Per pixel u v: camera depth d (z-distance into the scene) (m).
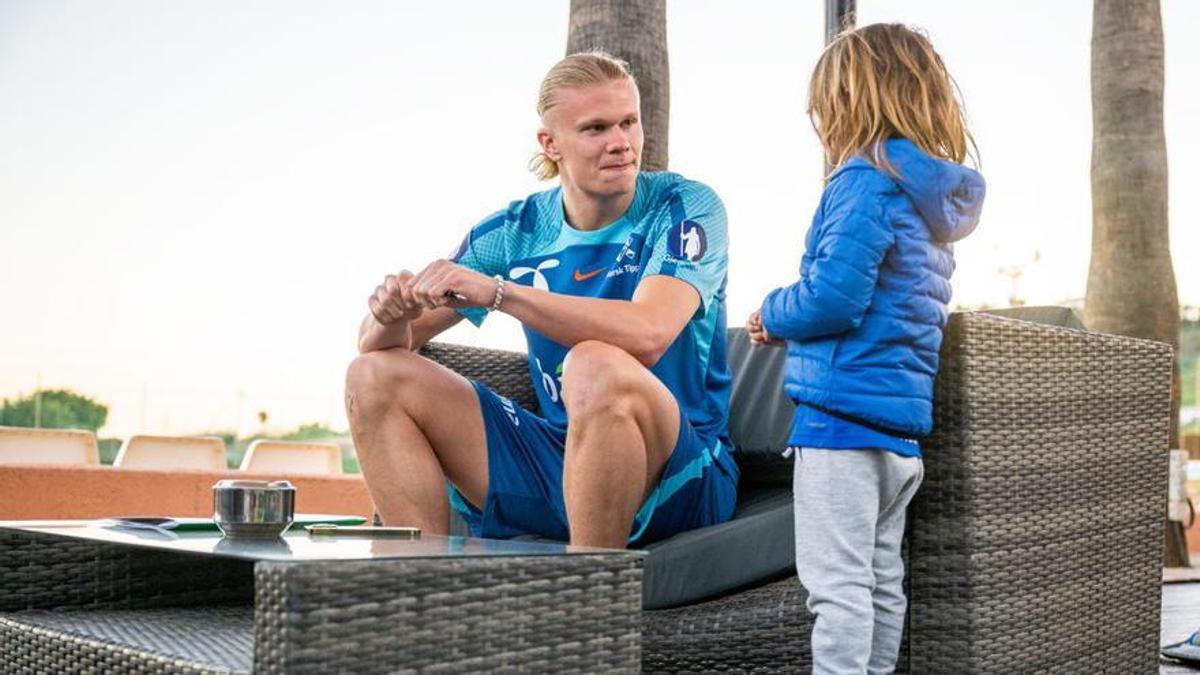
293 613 1.20
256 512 1.60
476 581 1.34
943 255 1.97
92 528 1.76
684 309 2.17
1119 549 2.20
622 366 1.90
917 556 1.94
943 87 2.05
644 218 2.32
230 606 2.04
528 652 1.38
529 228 2.46
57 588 1.88
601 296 2.31
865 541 1.85
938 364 1.93
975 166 2.11
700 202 2.29
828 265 1.86
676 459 2.04
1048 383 2.06
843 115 2.04
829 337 1.90
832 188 1.95
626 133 2.28
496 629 1.35
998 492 1.95
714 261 2.25
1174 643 3.00
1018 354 2.00
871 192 1.89
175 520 1.84
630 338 2.09
